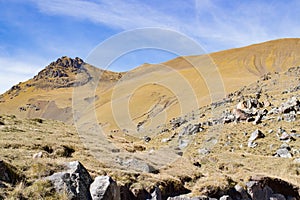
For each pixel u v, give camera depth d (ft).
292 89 154.92
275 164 65.57
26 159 30.86
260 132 92.17
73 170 27.86
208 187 37.73
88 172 30.78
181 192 36.88
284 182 45.11
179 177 39.52
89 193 26.63
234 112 114.11
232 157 71.00
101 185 26.86
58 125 69.82
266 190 42.47
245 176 44.65
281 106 113.09
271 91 168.04
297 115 103.55
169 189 35.83
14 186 24.76
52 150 40.27
